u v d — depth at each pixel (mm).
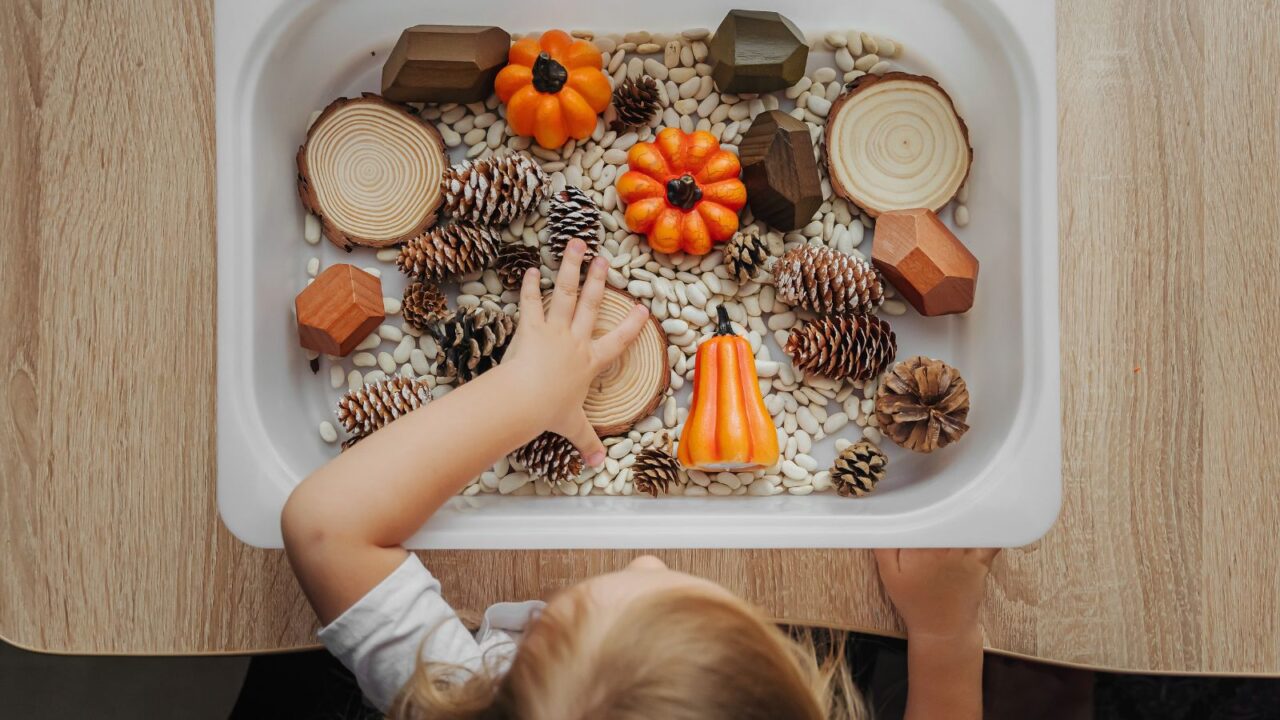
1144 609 896
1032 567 898
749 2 887
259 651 889
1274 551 896
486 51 849
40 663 1132
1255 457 898
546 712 548
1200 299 903
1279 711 1124
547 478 860
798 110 916
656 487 872
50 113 890
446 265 860
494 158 865
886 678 1090
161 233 893
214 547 894
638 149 868
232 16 789
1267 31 898
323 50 872
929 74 908
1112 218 905
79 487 891
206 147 894
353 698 1119
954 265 848
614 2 879
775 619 888
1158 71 901
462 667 653
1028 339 814
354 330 862
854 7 883
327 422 898
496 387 750
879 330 866
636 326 848
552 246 875
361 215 891
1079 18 904
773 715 567
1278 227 899
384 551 687
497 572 883
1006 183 849
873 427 907
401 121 888
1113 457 904
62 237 891
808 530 790
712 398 855
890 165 903
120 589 890
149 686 1130
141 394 894
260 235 819
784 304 905
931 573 875
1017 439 807
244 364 794
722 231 874
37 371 890
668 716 537
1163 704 1124
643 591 598
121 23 888
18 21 887
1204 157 901
